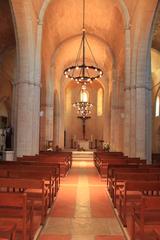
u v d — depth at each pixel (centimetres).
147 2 1612
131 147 1806
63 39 2861
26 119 1734
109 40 2797
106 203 880
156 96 3156
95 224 663
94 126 4031
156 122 3186
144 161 1345
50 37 2592
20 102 1736
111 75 2991
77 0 2252
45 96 2823
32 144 1747
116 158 1519
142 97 1773
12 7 1652
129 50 1902
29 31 1705
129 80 1881
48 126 2856
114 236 584
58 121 3447
